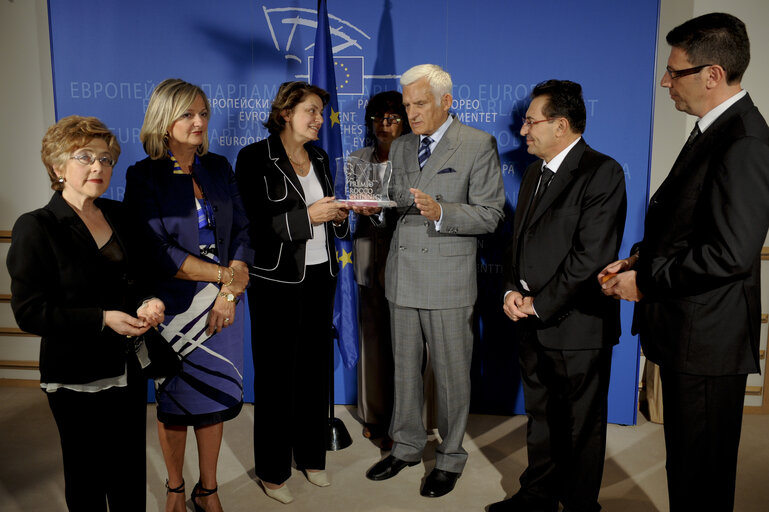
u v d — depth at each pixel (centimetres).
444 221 229
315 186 247
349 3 304
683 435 168
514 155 307
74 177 164
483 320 320
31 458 275
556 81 206
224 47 312
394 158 255
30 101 344
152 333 205
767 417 322
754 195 148
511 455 283
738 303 159
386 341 288
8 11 336
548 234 206
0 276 355
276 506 241
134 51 313
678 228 164
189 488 253
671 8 312
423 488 249
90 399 170
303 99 229
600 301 203
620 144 298
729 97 161
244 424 315
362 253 281
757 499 242
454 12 299
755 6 310
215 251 212
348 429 312
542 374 220
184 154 208
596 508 214
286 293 235
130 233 184
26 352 361
